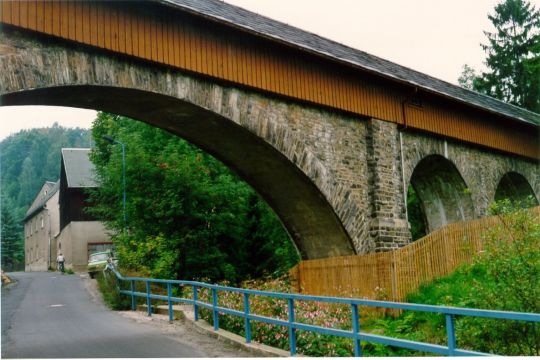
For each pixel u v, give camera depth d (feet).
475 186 78.07
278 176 58.29
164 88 45.03
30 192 350.02
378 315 49.70
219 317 39.88
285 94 53.72
